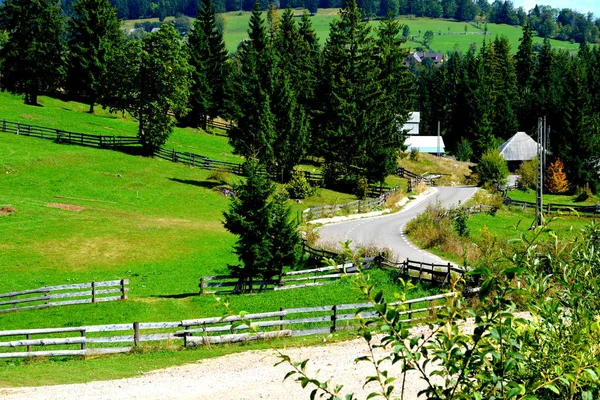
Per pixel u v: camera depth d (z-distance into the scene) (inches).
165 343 1003.9
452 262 1581.0
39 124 3376.0
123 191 2485.2
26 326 1171.3
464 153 4667.8
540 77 5708.7
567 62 5831.7
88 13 4067.4
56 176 2532.0
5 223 1900.8
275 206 1371.8
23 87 3759.8
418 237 1943.9
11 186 2345.0
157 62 2913.4
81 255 1711.4
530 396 177.5
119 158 2915.8
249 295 1330.0
